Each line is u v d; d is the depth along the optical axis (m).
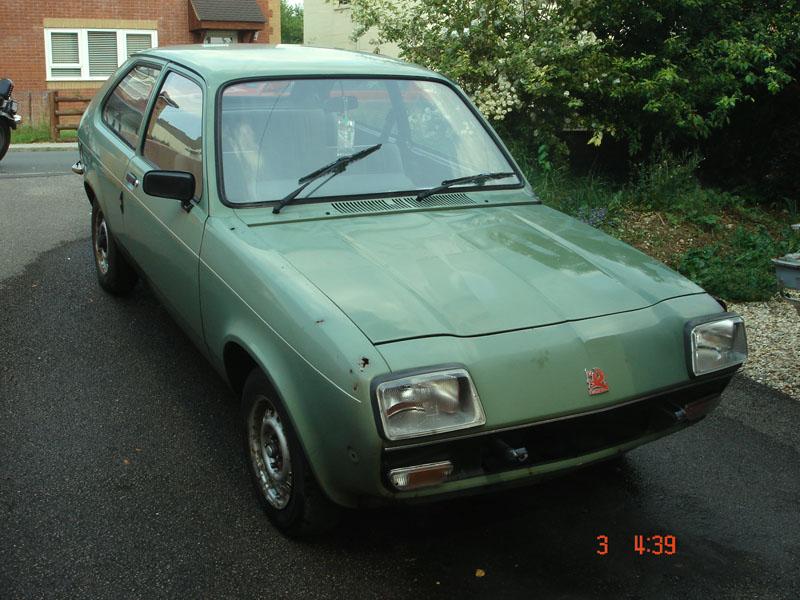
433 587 3.13
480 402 2.86
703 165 9.51
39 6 23.77
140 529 3.42
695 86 8.40
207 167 3.87
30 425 4.21
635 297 3.34
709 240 7.72
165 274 4.35
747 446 4.29
